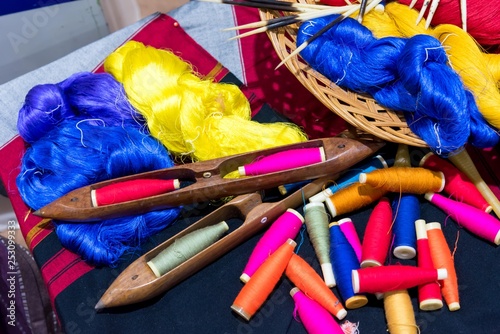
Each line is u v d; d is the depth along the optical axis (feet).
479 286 2.68
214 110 3.07
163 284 2.60
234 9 3.89
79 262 2.84
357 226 2.97
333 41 2.77
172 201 2.78
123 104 3.05
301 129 3.37
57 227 2.80
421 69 2.48
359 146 2.80
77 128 2.94
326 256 2.78
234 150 3.02
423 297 2.57
